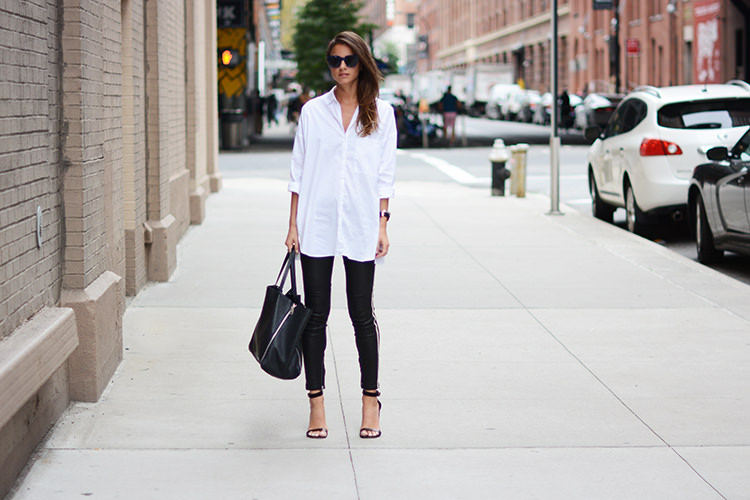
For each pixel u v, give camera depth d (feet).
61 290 19.98
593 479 16.47
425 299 31.24
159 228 33.55
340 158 17.71
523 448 17.93
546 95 195.00
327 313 18.29
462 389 21.62
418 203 60.29
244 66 112.98
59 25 19.43
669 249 43.75
